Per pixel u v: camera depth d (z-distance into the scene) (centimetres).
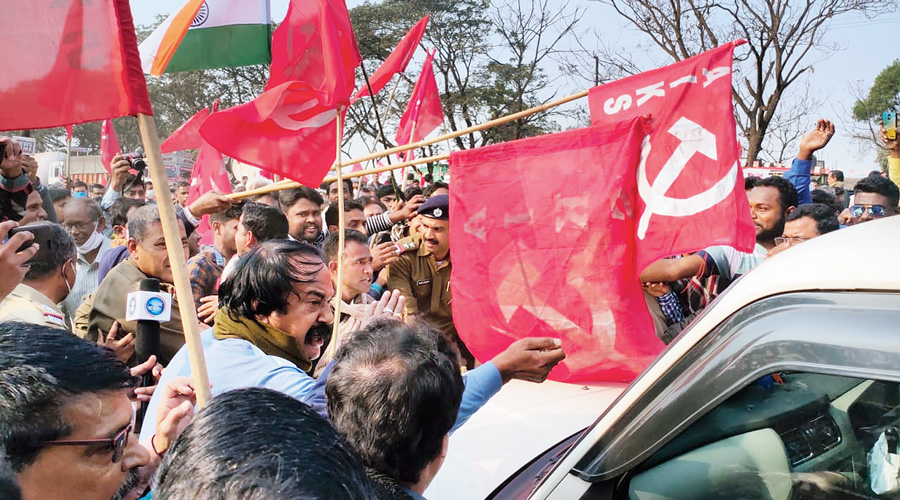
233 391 90
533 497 153
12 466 120
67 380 124
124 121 2953
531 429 223
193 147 614
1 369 122
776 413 139
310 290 228
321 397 185
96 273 503
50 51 217
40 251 282
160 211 200
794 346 120
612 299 283
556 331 290
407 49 483
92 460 128
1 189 300
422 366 143
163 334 326
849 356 114
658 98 304
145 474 170
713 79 294
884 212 562
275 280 224
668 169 296
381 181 1728
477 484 201
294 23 361
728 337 130
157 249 331
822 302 120
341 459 81
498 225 306
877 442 129
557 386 266
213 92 2775
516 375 212
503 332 302
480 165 313
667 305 365
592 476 145
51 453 124
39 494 125
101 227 553
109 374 131
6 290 208
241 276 229
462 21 2614
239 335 233
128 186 631
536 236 299
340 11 342
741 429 142
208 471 76
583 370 280
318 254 237
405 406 138
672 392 136
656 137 300
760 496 140
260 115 305
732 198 286
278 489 73
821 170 1645
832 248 126
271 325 232
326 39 309
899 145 590
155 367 240
